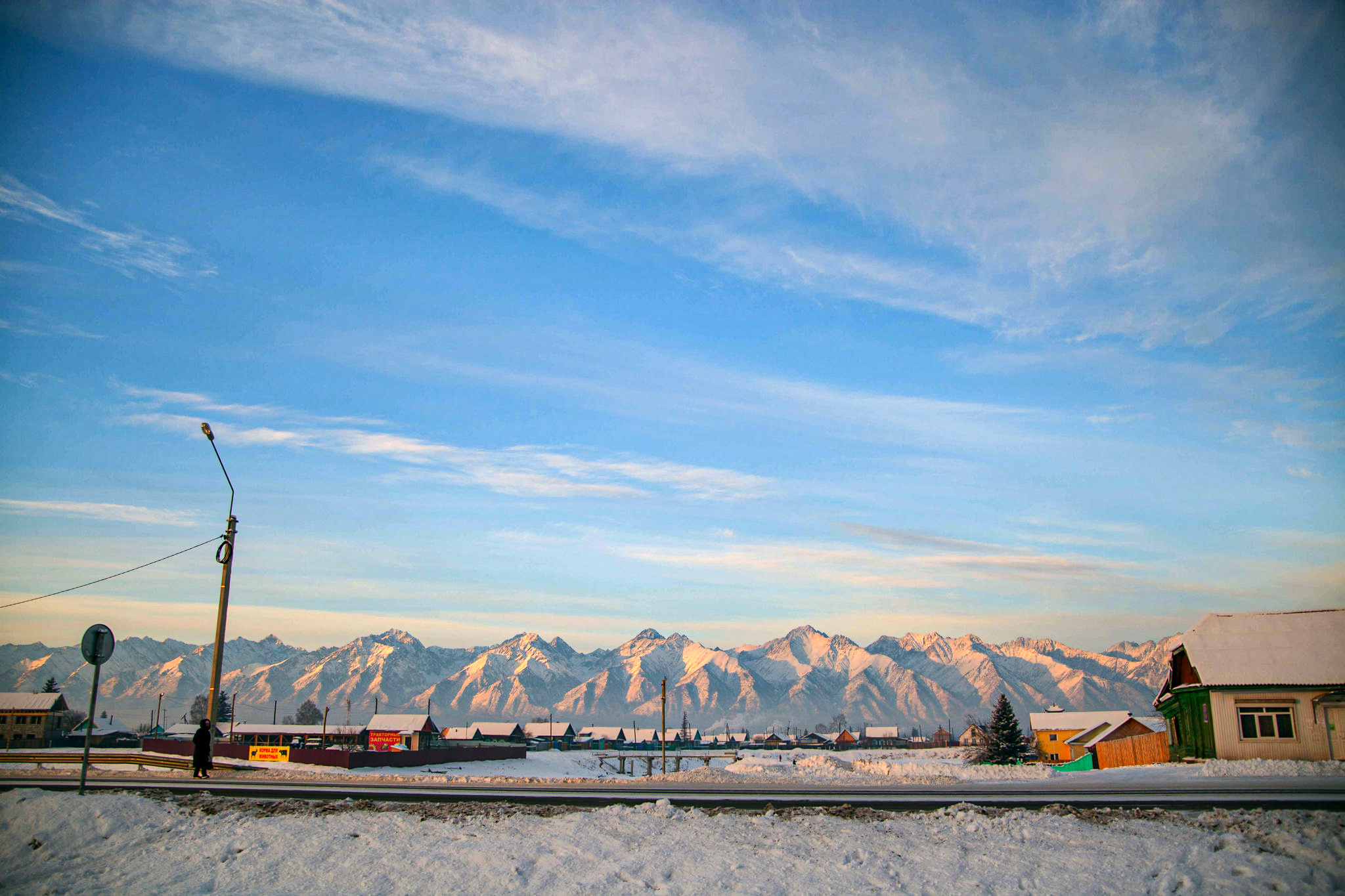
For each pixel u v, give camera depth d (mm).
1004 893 13383
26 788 20609
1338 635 40062
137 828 17203
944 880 13812
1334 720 37844
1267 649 40219
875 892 13500
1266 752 38438
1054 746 108312
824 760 50000
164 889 14438
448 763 75562
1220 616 42531
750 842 15484
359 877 14492
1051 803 19234
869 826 16219
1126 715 104312
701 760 155875
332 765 46750
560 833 16016
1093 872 13883
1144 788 23828
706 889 13703
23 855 16109
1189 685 40750
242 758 49656
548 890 13859
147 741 49875
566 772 106312
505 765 97500
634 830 16141
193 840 16312
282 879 14617
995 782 29047
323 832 16297
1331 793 21375
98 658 20484
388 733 148375
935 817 17047
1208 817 16328
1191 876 13523
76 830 16922
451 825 16719
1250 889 13062
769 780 32156
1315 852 14031
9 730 134625
